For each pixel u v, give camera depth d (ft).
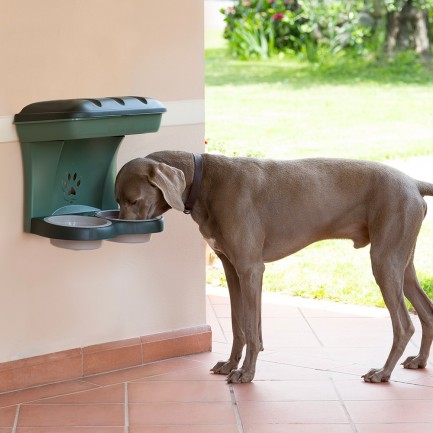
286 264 25.38
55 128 14.76
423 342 17.13
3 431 14.20
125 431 14.20
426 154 35.42
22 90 15.42
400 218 16.11
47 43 15.64
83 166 16.08
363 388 16.08
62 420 14.65
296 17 52.21
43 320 16.21
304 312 21.18
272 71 50.37
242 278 16.08
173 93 17.29
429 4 49.26
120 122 14.98
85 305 16.71
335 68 49.83
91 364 16.74
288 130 39.40
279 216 16.20
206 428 14.32
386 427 14.32
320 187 16.31
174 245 17.71
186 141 17.58
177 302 17.89
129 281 17.24
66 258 16.35
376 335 19.43
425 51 49.70
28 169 15.48
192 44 17.38
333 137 38.29
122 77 16.63
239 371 16.37
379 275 16.30
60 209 15.99
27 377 16.01
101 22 16.25
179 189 15.24
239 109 43.09
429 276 23.93
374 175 16.35
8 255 15.66
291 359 17.72
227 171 16.07
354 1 50.62
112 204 16.60
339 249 27.02
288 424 14.46
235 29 53.21
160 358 17.61
